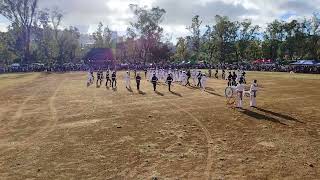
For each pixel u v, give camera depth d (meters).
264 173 14.05
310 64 87.94
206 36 138.88
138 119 24.38
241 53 132.62
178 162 15.36
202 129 21.36
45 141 18.78
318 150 17.08
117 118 24.81
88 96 37.06
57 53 133.00
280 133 20.34
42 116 25.94
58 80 60.44
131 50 133.25
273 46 127.88
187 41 141.50
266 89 42.12
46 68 93.69
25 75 77.06
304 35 121.56
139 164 15.10
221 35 131.38
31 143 18.41
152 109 28.44
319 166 14.84
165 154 16.47
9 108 29.95
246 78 59.88
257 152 16.78
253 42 132.12
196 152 16.77
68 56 137.38
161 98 35.00
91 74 54.97
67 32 135.00
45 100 34.59
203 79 44.78
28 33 109.81
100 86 47.94
